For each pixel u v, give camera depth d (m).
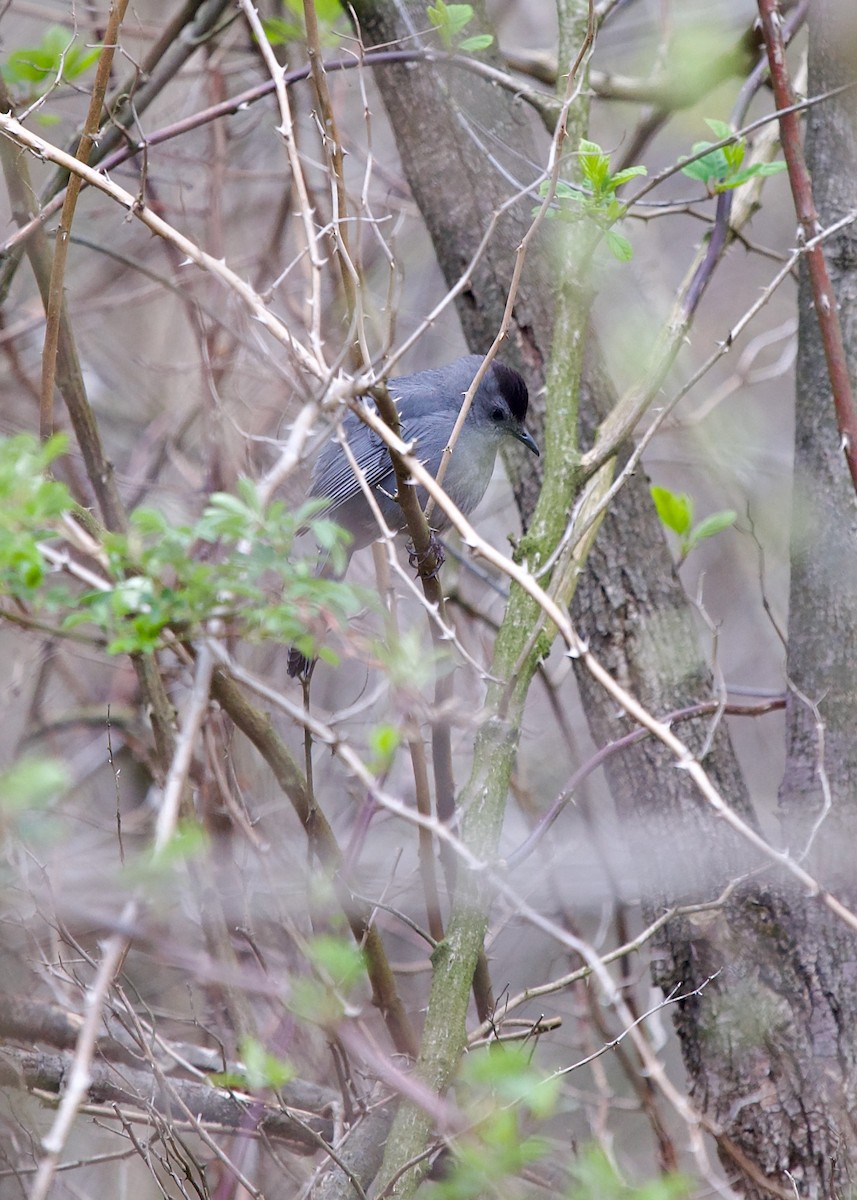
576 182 9.50
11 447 5.78
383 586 9.09
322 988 7.36
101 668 14.10
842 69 9.20
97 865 8.90
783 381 17.22
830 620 8.94
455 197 10.75
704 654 10.06
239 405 12.69
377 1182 7.39
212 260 6.95
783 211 17.58
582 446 10.05
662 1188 6.20
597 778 13.69
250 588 5.80
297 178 7.17
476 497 11.83
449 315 15.55
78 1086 4.89
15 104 10.27
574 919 10.73
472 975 7.47
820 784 8.80
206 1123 8.60
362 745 12.04
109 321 15.35
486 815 7.62
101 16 13.38
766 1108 8.47
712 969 8.79
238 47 13.41
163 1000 10.92
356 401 7.14
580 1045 10.65
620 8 13.53
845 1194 8.16
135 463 13.91
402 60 9.97
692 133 13.51
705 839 9.08
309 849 8.11
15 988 8.72
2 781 5.04
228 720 10.55
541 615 7.83
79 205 14.71
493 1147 6.36
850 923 6.60
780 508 14.59
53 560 6.29
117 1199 10.39
